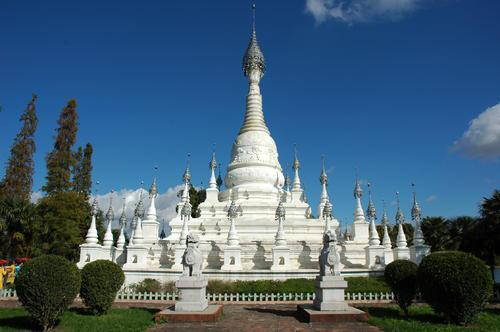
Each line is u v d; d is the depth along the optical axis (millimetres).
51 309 17766
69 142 64500
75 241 53125
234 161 57375
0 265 41438
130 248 38312
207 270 35344
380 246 40094
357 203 48375
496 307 25469
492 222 49375
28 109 61188
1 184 57562
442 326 18500
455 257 19422
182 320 19734
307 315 19953
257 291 30125
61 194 55719
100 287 21344
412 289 21500
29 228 45719
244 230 46812
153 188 49375
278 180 56188
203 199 81125
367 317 19641
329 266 21469
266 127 60250
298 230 47125
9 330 17859
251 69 62062
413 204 40969
